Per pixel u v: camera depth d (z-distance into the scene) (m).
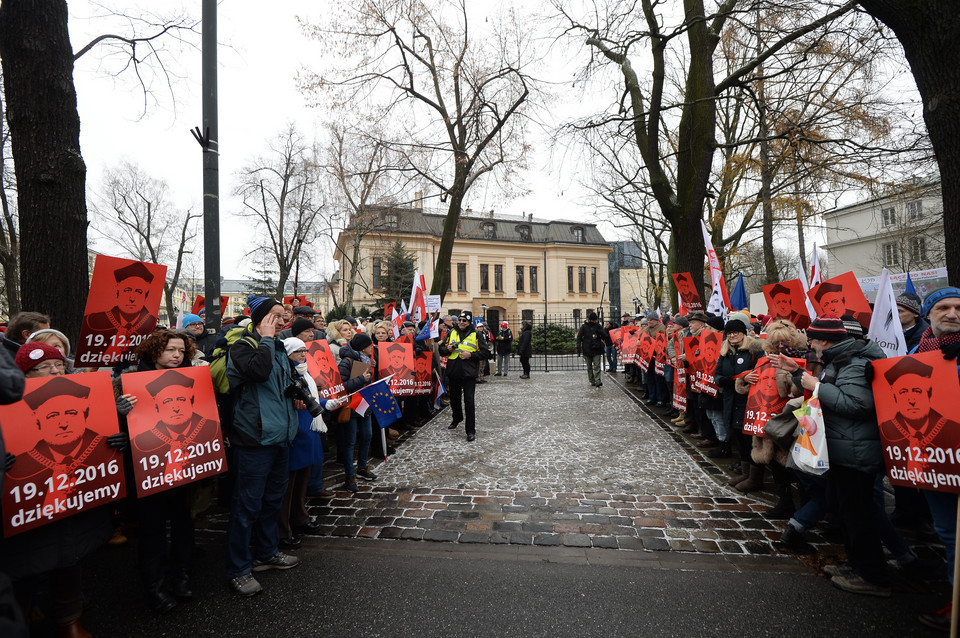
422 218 42.81
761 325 8.13
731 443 6.52
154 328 3.69
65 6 4.66
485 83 13.43
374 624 2.86
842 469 3.13
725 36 9.97
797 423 3.77
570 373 18.25
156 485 2.97
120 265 3.44
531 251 49.44
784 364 3.47
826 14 7.12
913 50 4.06
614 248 54.44
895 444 2.83
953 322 2.92
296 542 3.93
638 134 10.60
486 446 7.04
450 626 2.82
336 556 3.75
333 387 4.88
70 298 4.65
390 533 4.15
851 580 3.15
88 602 3.16
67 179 4.64
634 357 13.24
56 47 4.57
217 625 2.88
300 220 27.06
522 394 12.47
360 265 35.25
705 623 2.81
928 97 4.03
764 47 9.45
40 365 2.70
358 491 5.22
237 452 3.29
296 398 3.61
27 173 4.53
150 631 2.84
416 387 7.95
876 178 9.72
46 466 2.55
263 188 26.42
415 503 4.84
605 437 7.49
